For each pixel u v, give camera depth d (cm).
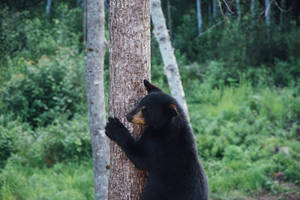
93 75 709
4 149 1133
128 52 470
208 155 1205
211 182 1023
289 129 1429
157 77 1956
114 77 482
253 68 2030
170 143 443
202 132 1381
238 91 1755
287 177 1063
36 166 1103
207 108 1611
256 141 1292
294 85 1881
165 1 3084
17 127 1202
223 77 1958
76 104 1417
